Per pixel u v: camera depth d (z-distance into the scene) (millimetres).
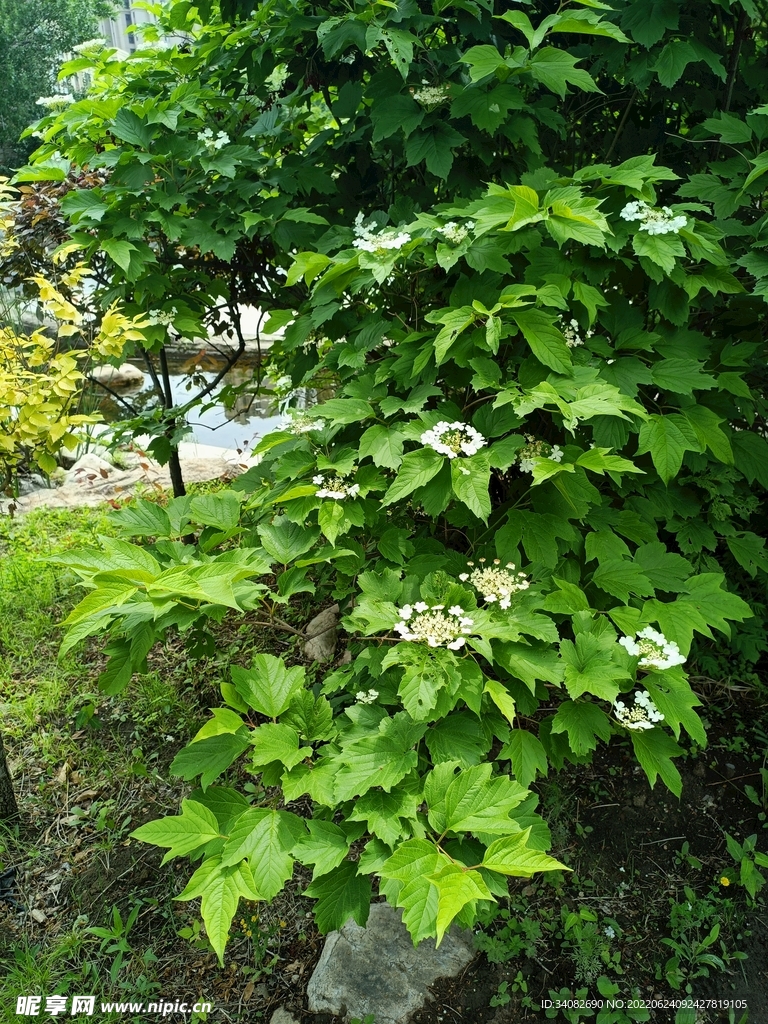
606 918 2199
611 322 2279
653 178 2049
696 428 2199
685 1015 1962
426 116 2490
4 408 2250
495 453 1828
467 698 1616
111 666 1998
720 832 2406
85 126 2973
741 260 2203
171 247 3348
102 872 2406
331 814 1763
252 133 2998
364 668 2035
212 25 3115
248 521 2646
